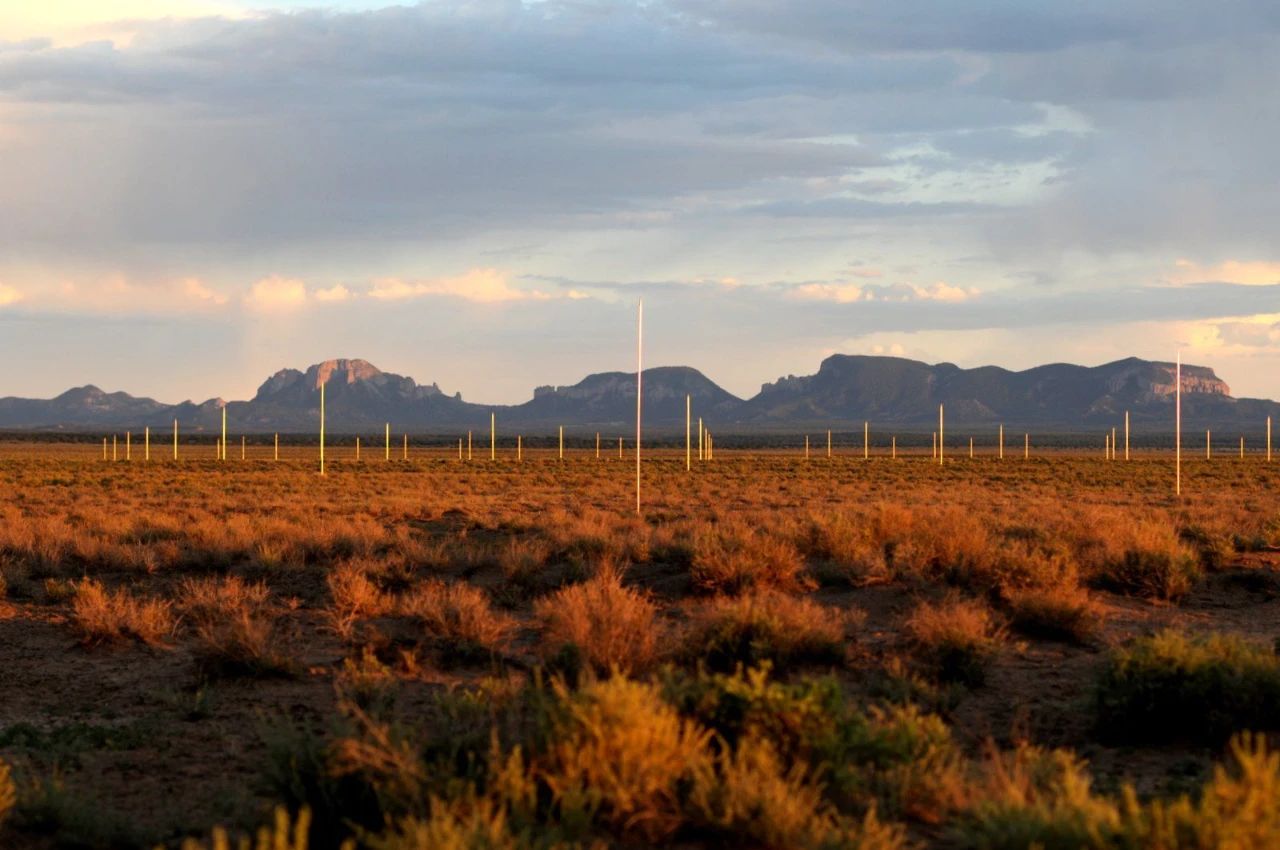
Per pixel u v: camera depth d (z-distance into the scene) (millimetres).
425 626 22516
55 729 16656
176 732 16156
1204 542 35750
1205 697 15055
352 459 158500
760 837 10148
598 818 10469
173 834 11461
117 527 41750
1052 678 18922
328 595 27984
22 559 33219
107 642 22562
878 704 16562
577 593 21156
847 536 32219
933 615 20219
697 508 58906
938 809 11156
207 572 32812
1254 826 8688
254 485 84375
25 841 11055
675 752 10969
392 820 10250
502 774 10383
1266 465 132375
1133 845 8734
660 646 19266
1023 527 35719
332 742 11297
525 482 92188
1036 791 10586
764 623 19188
